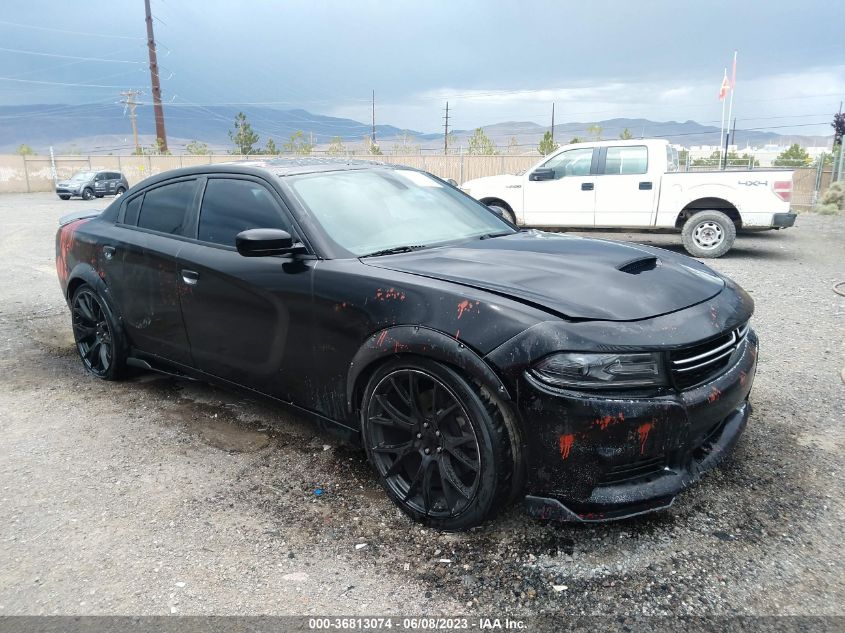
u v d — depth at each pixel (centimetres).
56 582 234
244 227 330
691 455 241
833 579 226
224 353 341
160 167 4356
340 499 288
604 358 217
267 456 332
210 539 259
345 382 283
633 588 224
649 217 1035
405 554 247
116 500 291
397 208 343
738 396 255
